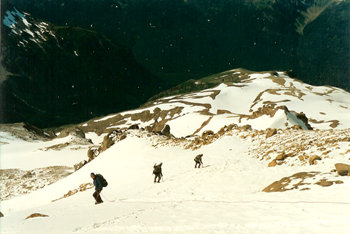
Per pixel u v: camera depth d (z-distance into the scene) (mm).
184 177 28266
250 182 23359
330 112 171250
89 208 20469
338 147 25031
